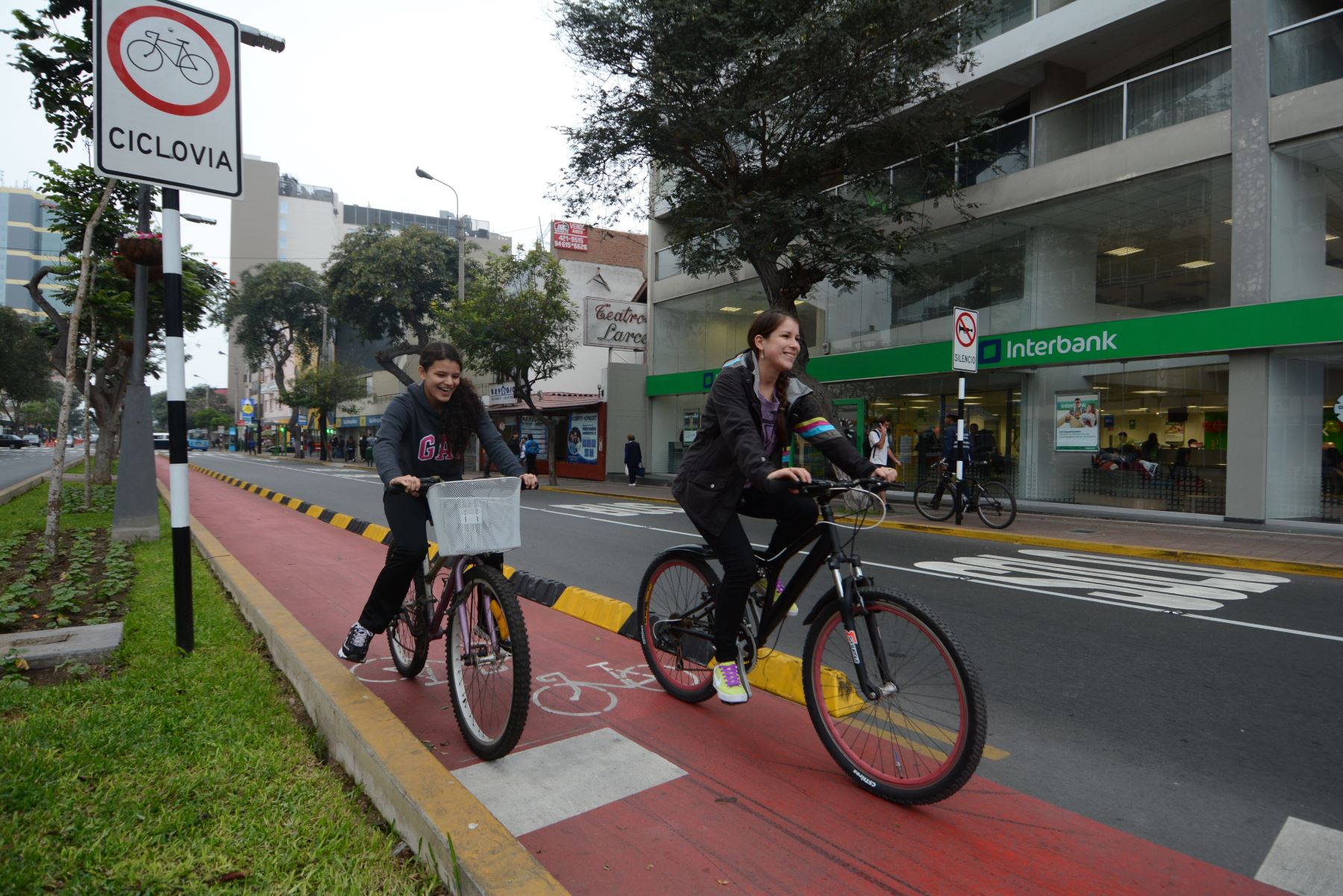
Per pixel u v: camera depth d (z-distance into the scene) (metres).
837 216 13.36
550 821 2.70
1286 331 11.20
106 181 9.41
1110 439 13.76
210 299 13.72
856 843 2.59
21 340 47.62
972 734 2.58
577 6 13.14
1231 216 12.06
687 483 3.33
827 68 12.78
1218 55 12.37
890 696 2.87
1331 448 11.15
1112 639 5.41
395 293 37.16
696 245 16.25
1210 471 12.34
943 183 15.21
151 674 3.83
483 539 3.17
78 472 26.06
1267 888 2.40
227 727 3.19
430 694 3.98
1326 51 11.16
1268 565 8.66
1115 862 2.52
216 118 4.31
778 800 2.88
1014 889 2.34
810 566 3.18
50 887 2.08
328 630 5.33
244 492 19.11
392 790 2.53
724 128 13.41
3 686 3.56
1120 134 13.81
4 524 9.98
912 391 17.34
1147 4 13.08
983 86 16.16
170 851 2.29
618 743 3.38
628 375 25.98
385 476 3.38
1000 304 15.59
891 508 14.97
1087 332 13.60
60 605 5.03
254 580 5.84
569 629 5.47
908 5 12.69
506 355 23.45
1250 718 3.91
